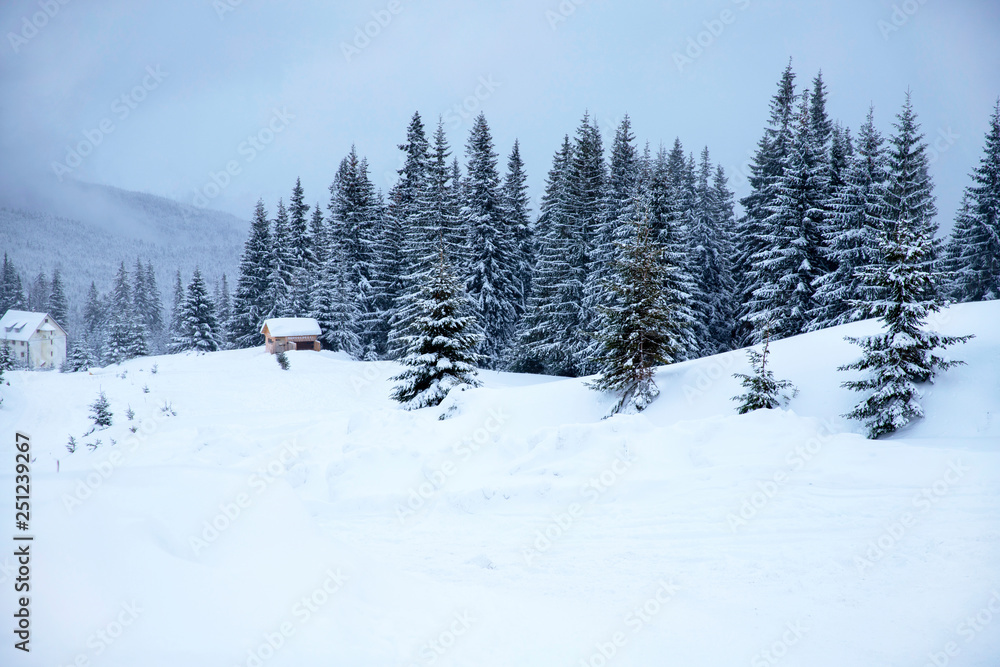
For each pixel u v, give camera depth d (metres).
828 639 4.61
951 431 13.24
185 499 4.38
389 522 9.73
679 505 8.90
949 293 33.22
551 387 21.47
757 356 16.72
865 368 15.46
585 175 39.78
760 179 40.25
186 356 48.16
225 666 3.12
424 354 22.12
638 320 19.42
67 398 30.42
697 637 4.68
